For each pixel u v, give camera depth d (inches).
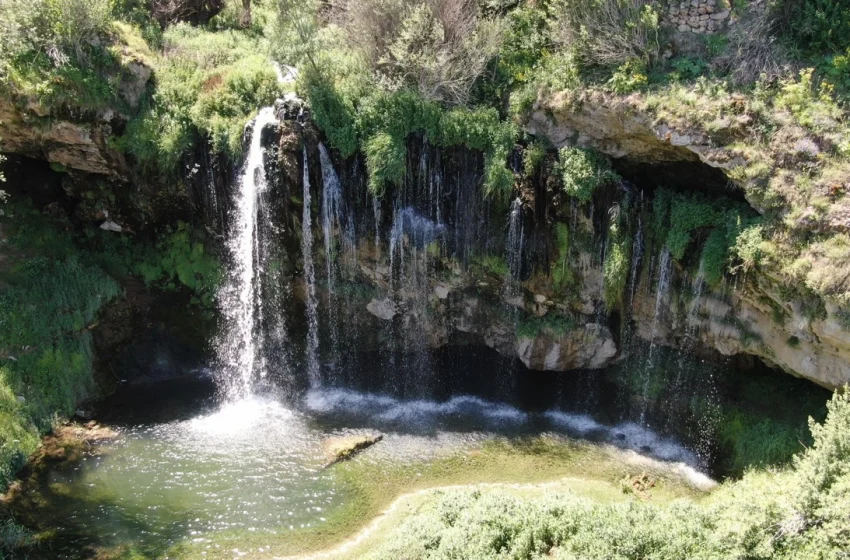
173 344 851.4
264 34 987.3
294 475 656.4
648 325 753.0
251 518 598.2
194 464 669.9
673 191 717.3
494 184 733.9
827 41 681.6
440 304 821.2
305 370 843.4
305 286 821.2
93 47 786.8
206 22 1072.2
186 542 569.3
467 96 794.8
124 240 868.0
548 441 721.0
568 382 803.4
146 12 959.0
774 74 670.5
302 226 783.1
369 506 616.7
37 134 759.7
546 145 761.6
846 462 459.2
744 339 669.9
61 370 745.0
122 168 807.1
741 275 636.7
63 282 791.1
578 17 753.6
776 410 676.7
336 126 759.1
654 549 482.3
